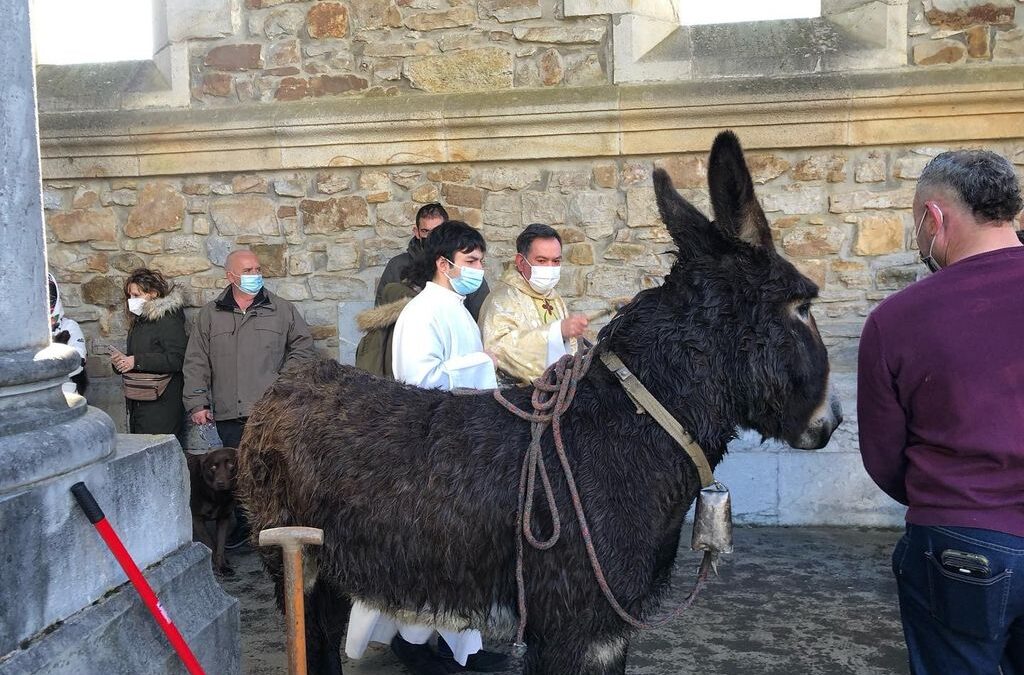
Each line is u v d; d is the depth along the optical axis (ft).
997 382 6.62
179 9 18.65
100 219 19.20
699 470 7.61
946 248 7.30
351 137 18.10
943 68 16.57
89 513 6.79
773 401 7.52
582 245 17.93
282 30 18.51
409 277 12.00
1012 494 6.64
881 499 17.20
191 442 18.66
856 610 13.43
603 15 17.47
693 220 7.76
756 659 11.84
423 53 18.12
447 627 8.13
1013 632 7.13
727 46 17.57
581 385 7.84
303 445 8.30
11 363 6.64
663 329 7.60
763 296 7.43
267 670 11.75
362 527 7.94
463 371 10.42
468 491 7.61
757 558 15.75
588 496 7.32
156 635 7.54
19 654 6.21
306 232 18.67
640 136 17.37
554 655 7.47
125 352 19.27
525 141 17.69
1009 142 16.67
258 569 16.08
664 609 13.53
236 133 18.29
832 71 16.97
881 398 7.20
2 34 6.68
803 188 17.33
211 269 19.03
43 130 18.72
